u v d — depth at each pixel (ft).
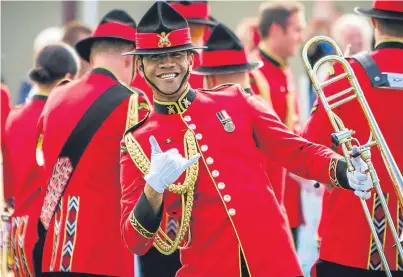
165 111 76.69
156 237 77.10
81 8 187.52
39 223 92.94
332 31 148.56
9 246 102.06
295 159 75.97
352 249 86.43
